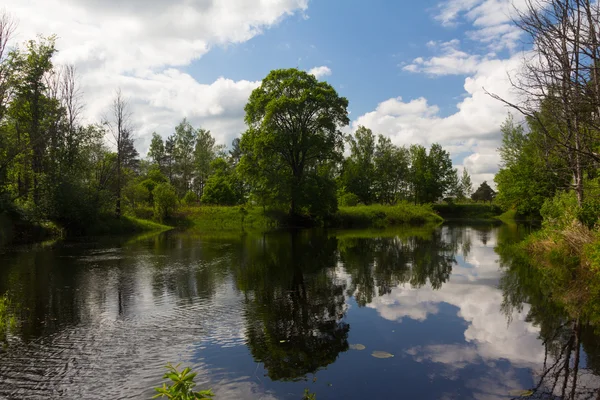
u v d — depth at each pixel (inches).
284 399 199.9
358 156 2874.0
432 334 296.0
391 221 1828.2
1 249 802.2
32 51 1074.1
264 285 462.6
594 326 307.7
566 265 540.1
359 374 228.5
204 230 1416.1
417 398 200.5
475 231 1320.1
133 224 1363.2
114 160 1344.7
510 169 1359.5
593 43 285.6
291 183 1643.7
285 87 1658.5
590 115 318.3
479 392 206.5
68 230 1132.5
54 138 1116.5
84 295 414.3
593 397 200.2
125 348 268.8
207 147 2844.5
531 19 346.0
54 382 218.7
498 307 366.6
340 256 706.2
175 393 133.8
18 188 1109.7
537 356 253.1
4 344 276.1
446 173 2984.7
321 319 333.7
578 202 589.9
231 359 250.5
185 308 366.3
